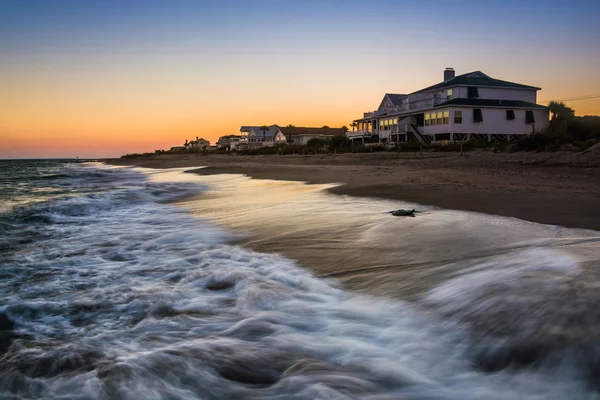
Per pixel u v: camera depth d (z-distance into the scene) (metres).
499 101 47.84
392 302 4.86
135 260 7.35
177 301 5.28
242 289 5.54
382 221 8.82
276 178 22.72
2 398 3.38
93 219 12.14
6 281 6.35
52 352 4.09
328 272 6.02
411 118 50.88
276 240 7.99
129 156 173.00
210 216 11.55
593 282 4.29
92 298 5.48
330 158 41.03
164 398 3.31
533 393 3.17
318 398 3.25
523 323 3.85
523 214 8.69
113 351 4.06
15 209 14.09
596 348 3.30
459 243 6.75
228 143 138.50
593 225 7.43
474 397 3.21
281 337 4.25
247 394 3.36
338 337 4.21
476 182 14.71
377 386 3.39
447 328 4.11
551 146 26.03
